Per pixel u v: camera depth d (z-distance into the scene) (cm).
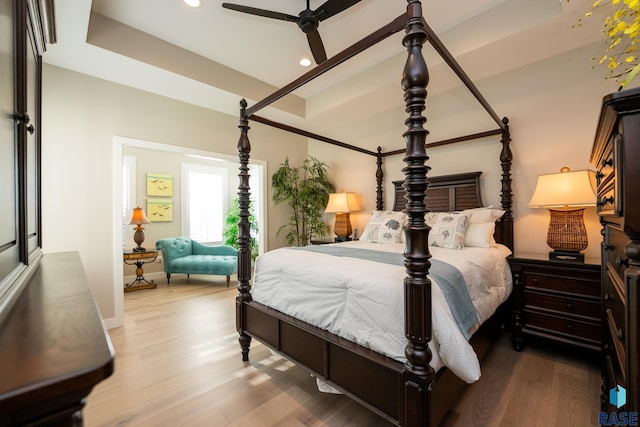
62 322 60
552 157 277
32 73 142
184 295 426
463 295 165
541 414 167
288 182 482
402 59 309
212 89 328
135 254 449
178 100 359
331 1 189
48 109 274
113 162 310
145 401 181
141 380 205
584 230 241
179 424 161
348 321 160
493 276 221
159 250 504
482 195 321
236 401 182
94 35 245
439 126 354
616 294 114
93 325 59
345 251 245
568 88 268
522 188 294
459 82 311
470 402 178
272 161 471
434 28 265
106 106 305
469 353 132
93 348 48
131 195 527
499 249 263
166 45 287
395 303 142
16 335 53
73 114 287
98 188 301
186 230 601
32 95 142
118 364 228
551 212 258
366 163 441
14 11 100
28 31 128
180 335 283
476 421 161
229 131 411
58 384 39
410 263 128
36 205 154
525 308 244
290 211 501
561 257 244
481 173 318
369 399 145
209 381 204
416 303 125
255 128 449
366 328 152
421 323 125
